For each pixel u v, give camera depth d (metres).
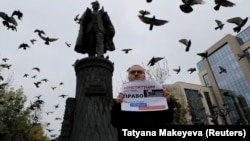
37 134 24.36
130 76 3.17
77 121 6.66
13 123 23.23
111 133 6.38
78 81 7.72
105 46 9.40
